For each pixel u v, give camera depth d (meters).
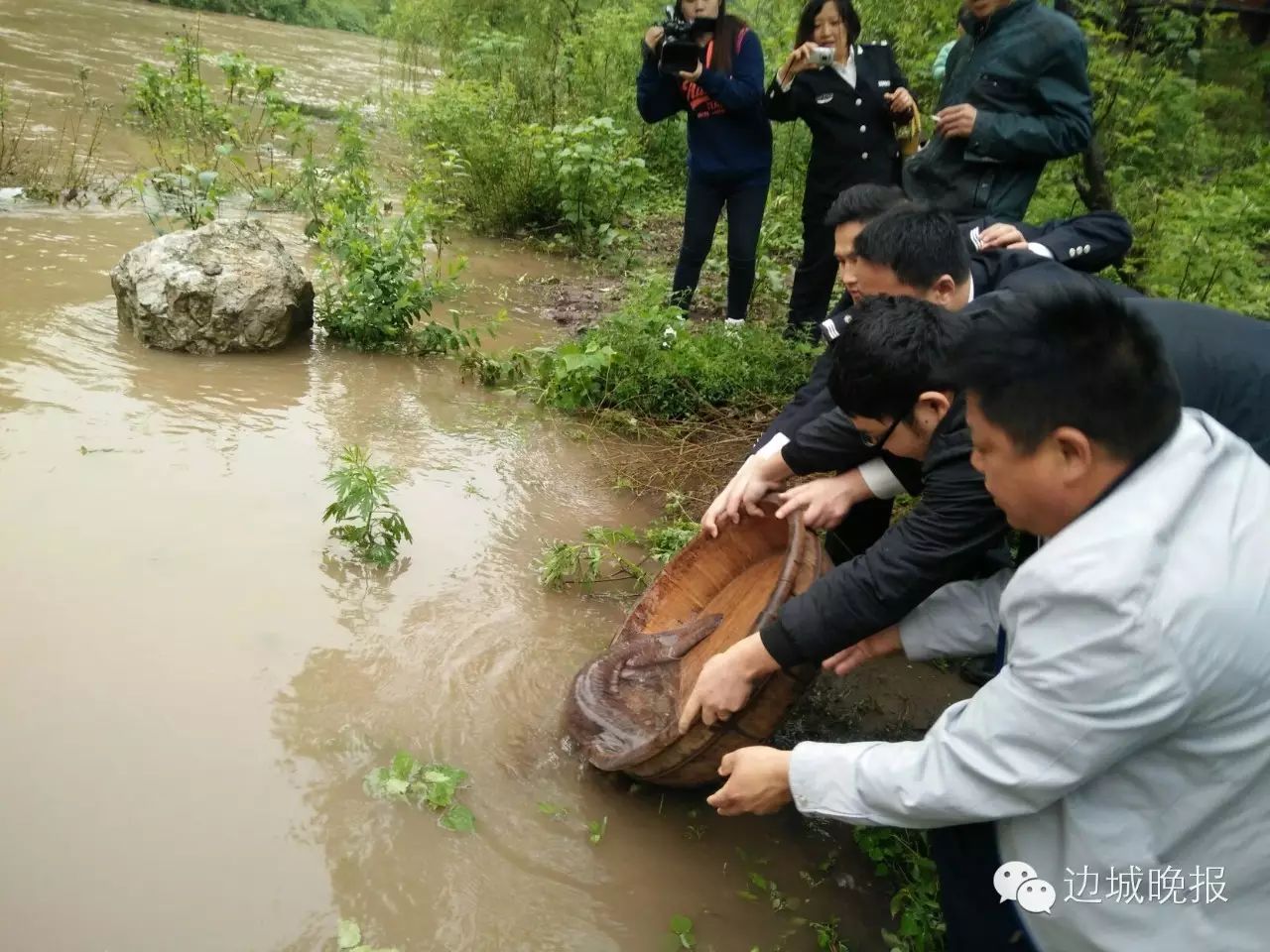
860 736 3.19
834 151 5.44
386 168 9.17
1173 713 1.60
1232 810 1.68
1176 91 6.38
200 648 3.03
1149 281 5.30
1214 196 5.37
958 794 1.83
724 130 5.79
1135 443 1.67
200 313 4.98
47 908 2.21
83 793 2.49
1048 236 3.42
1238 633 1.59
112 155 8.02
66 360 4.69
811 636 2.31
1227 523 1.65
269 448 4.22
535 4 11.63
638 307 5.51
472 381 5.28
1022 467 1.73
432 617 3.35
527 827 2.63
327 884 2.38
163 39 13.66
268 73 8.05
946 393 2.32
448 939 2.30
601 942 2.36
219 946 2.19
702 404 5.09
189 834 2.44
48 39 12.11
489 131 8.24
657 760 2.53
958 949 2.18
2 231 6.18
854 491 2.90
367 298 5.41
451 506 4.04
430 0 12.53
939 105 4.59
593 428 4.94
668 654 3.00
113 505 3.63
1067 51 4.12
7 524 3.42
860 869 2.69
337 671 3.04
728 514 3.06
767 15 10.46
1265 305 5.02
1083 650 1.64
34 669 2.84
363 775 2.69
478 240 7.90
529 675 3.15
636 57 10.19
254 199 7.39
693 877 2.58
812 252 5.66
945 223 2.84
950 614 2.60
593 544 3.87
